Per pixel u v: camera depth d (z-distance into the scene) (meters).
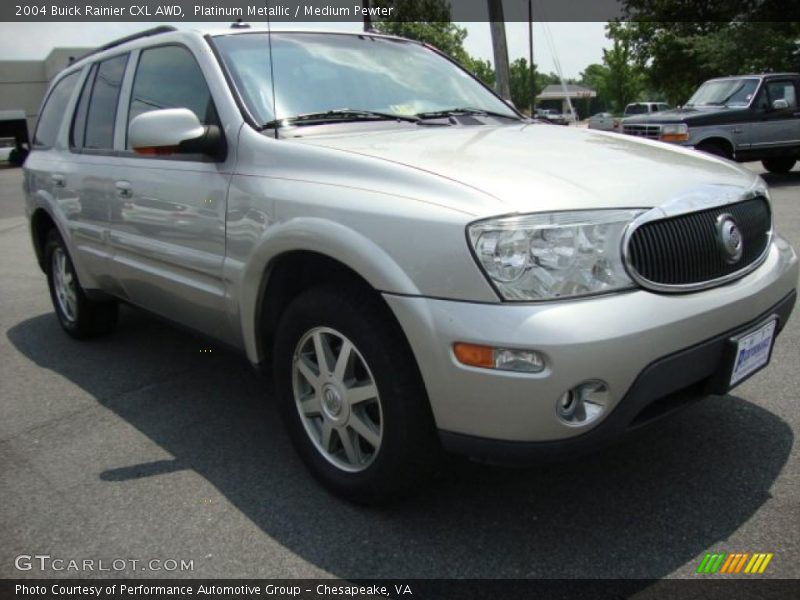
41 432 3.45
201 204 3.05
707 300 2.29
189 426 3.45
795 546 2.29
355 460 2.61
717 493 2.61
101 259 4.02
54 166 4.50
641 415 2.27
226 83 3.09
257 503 2.72
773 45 24.14
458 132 3.09
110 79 4.10
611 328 2.05
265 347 2.97
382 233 2.26
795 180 12.47
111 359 4.49
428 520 2.55
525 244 2.06
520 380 2.03
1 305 6.14
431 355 2.15
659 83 31.31
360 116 3.21
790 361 3.80
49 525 2.62
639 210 2.23
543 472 2.82
